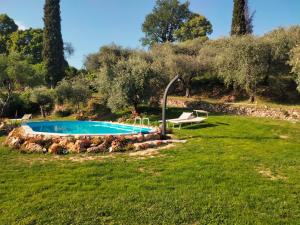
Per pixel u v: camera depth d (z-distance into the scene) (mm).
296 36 32719
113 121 26641
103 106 32875
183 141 14555
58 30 48625
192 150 12492
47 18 48281
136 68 26000
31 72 33938
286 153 11781
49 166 10516
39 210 6785
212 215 6504
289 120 22562
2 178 9086
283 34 33469
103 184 8398
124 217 6441
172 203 7070
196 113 25688
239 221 6234
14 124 23062
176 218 6383
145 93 25953
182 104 33406
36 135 14891
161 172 9500
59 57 48625
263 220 6281
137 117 22516
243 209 6758
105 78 28234
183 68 36156
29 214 6598
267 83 35750
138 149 13102
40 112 36781
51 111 36000
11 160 11555
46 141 13742
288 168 9773
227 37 43344
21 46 73750
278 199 7266
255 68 29938
